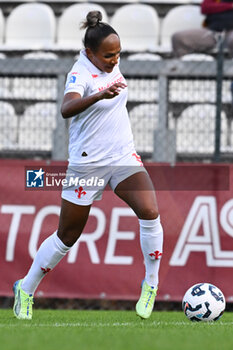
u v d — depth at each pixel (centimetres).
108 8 3803
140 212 1482
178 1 3806
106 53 1424
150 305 1585
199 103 2861
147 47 3356
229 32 2991
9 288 2250
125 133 1484
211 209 2258
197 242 2250
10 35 3734
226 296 2233
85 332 1232
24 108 3030
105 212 2255
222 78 2572
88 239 2252
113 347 955
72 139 1493
